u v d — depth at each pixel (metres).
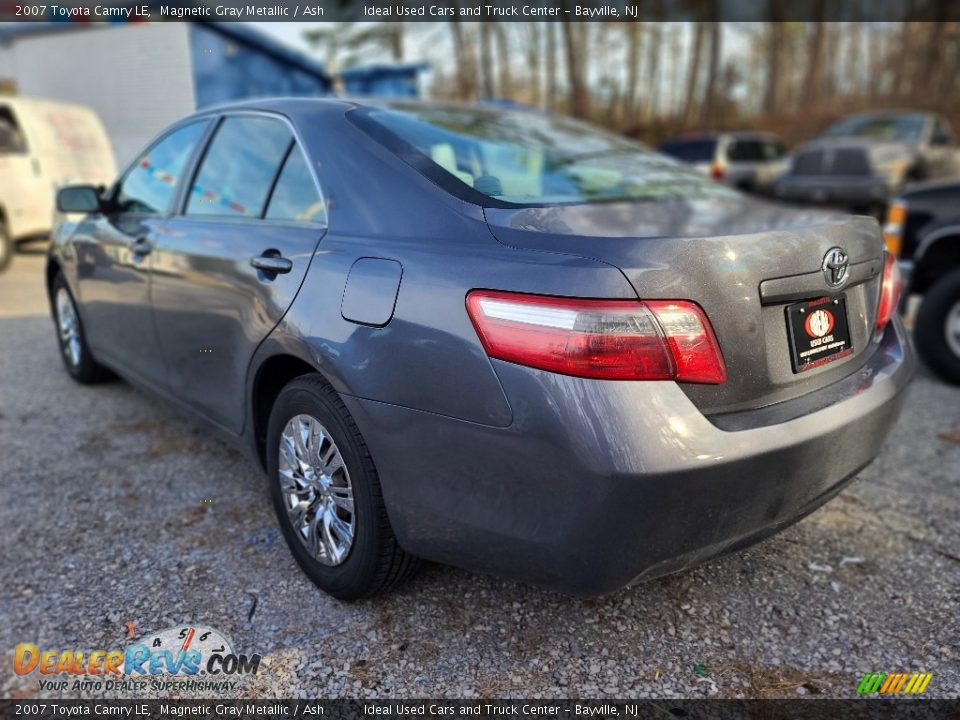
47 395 4.27
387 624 2.25
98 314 3.74
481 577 2.49
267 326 2.39
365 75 16.22
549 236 1.93
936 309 4.38
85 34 11.92
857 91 29.34
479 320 1.82
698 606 2.35
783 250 1.97
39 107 9.20
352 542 2.22
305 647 2.16
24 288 7.71
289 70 14.00
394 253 2.07
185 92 11.82
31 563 2.55
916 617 2.30
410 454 1.97
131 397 4.24
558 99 25.66
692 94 25.72
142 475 3.24
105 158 10.05
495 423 1.80
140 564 2.55
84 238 3.79
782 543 2.70
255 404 2.61
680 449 1.70
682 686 2.03
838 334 2.17
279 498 2.52
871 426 2.14
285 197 2.59
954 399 4.22
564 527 1.76
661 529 1.75
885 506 2.97
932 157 11.63
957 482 3.17
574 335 1.70
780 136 23.92
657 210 2.73
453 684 2.03
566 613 2.31
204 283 2.74
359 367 2.04
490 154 2.82
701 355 1.77
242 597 2.38
